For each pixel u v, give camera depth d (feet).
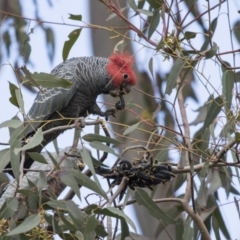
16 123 21.62
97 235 22.31
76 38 27.89
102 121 23.73
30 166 29.58
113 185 24.85
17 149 20.99
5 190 25.80
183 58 24.91
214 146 26.09
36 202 21.18
